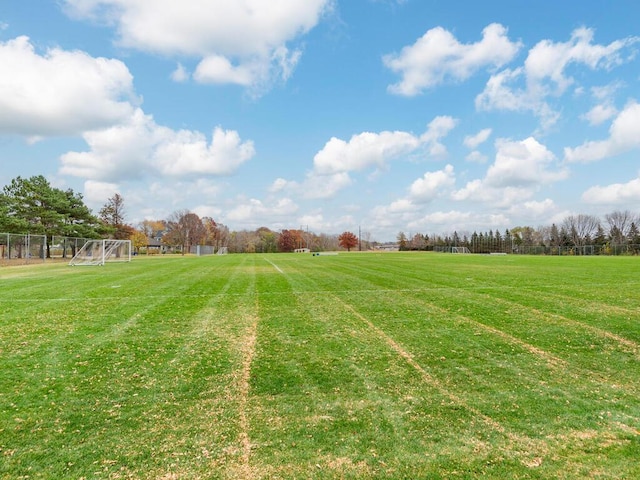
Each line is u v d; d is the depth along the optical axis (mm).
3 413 3559
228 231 95312
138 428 3301
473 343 5957
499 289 11750
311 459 2830
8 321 7348
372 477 2617
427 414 3574
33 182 34156
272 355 5363
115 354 5344
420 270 19969
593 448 2998
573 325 7043
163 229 98062
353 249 96812
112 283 13742
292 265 25672
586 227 75750
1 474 2637
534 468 2729
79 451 2932
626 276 15641
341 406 3750
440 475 2643
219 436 3162
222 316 7941
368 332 6652
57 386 4211
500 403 3830
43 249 31516
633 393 4113
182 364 4961
